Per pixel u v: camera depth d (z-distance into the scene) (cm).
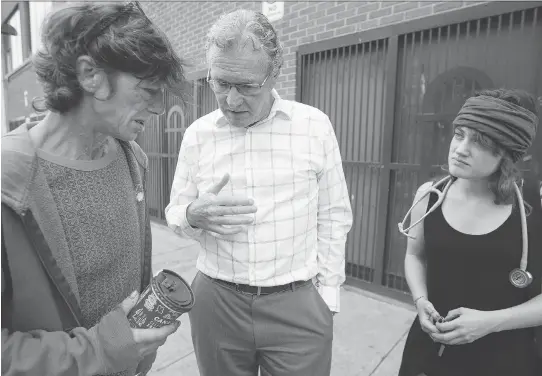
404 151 327
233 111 126
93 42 71
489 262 111
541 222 107
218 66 118
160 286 84
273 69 122
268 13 404
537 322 103
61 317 78
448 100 295
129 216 94
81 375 71
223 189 139
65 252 78
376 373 236
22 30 862
